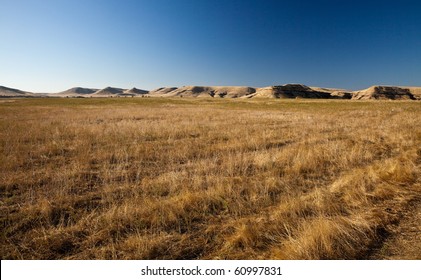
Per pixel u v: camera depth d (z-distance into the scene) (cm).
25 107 4988
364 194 589
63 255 420
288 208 533
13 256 414
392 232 452
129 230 482
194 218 525
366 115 2778
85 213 545
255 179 730
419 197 584
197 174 780
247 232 443
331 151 988
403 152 999
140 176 796
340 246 406
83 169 863
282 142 1316
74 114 3102
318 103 6231
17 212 557
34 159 998
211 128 1823
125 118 2589
